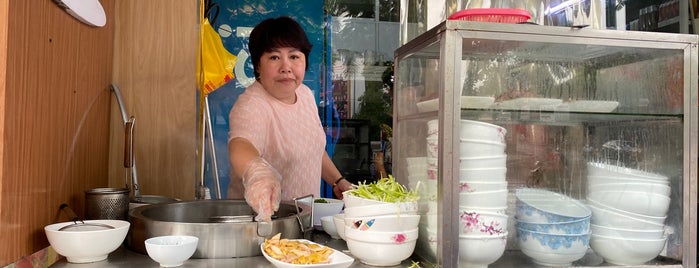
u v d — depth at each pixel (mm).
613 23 3264
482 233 1385
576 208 1458
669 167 1516
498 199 1406
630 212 1479
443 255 1349
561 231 1418
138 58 2400
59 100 1667
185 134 2434
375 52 3629
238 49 3406
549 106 1440
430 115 1447
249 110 2949
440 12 1730
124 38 2385
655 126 1506
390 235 1410
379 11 3627
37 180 1497
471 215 1379
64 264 1447
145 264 1452
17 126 1368
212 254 1512
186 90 2430
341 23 3574
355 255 1467
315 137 3227
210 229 1512
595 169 1483
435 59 1410
